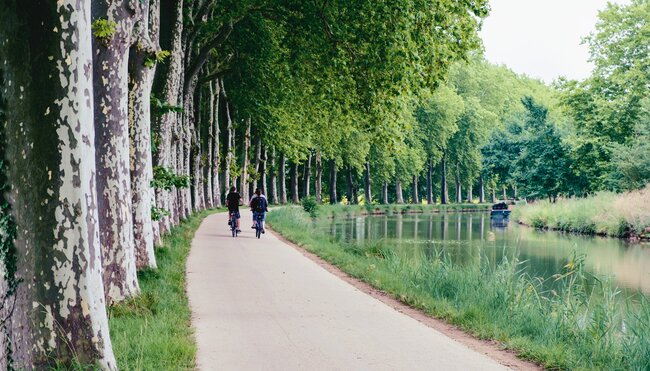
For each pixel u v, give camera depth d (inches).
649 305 415.2
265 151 2351.1
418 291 499.5
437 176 3922.2
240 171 2110.0
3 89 239.0
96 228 254.7
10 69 238.4
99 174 422.0
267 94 1316.4
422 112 3181.6
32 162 238.7
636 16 2094.0
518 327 385.1
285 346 322.3
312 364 289.4
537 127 2327.8
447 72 869.2
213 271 596.1
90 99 250.7
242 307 425.1
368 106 903.1
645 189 1563.7
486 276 545.3
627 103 2038.6
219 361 290.7
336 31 906.1
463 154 3592.5
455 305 452.8
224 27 1035.9
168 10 804.0
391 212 2716.5
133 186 551.2
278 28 1167.0
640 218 1400.1
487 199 4699.8
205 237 965.8
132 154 552.4
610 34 2140.7
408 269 624.4
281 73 1234.0
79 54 243.9
